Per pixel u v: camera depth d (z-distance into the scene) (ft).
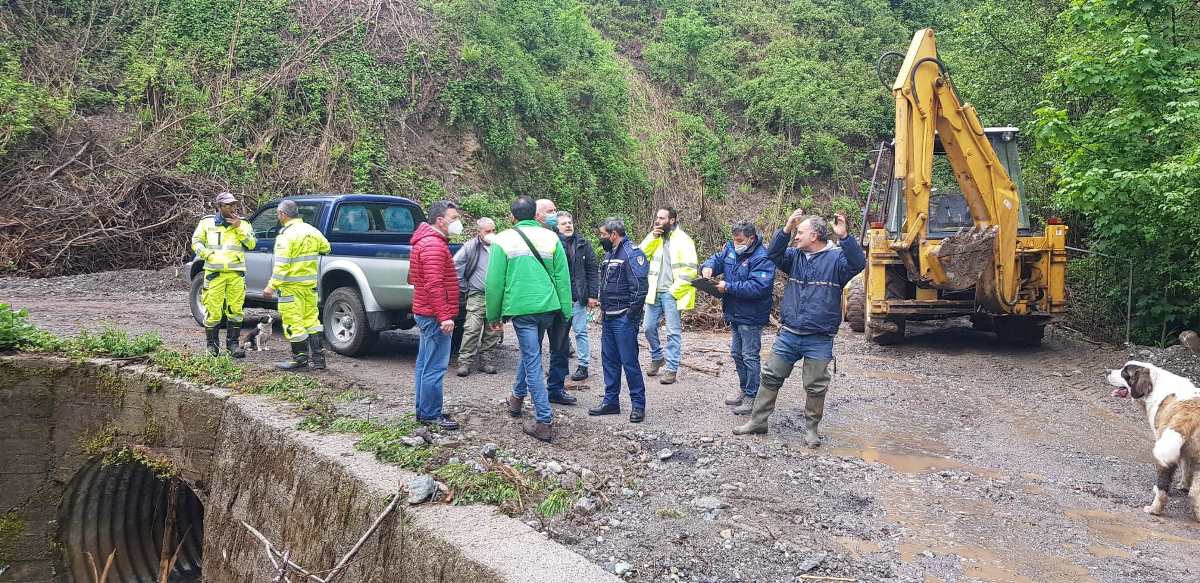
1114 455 22.74
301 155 56.18
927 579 14.42
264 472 21.07
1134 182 34.86
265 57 60.64
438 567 14.74
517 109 64.13
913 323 47.57
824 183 73.97
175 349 29.45
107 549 30.50
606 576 13.41
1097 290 46.26
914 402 28.32
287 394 23.90
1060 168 39.60
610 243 24.12
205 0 62.39
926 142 35.06
